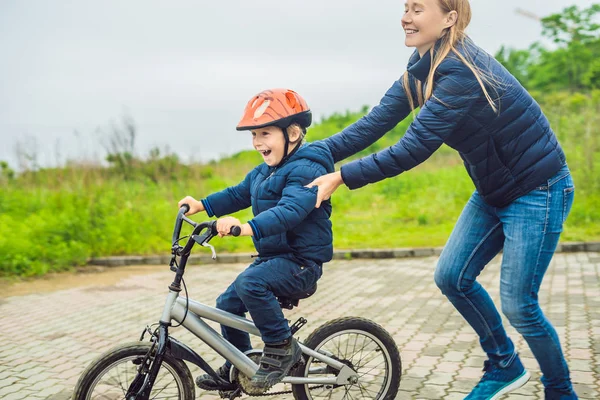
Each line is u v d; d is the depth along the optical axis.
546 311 6.75
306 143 3.70
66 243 11.77
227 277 10.11
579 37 34.09
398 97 3.88
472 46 3.36
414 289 8.47
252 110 3.54
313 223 3.54
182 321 3.53
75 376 5.27
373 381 4.18
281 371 3.53
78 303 8.34
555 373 3.64
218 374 3.78
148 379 3.44
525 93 3.43
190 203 3.80
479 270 3.79
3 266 10.51
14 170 16.72
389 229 13.89
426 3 3.30
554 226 3.50
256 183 3.68
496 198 3.54
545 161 3.45
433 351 5.51
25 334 6.71
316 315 7.16
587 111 17.67
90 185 15.28
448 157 22.45
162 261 11.70
